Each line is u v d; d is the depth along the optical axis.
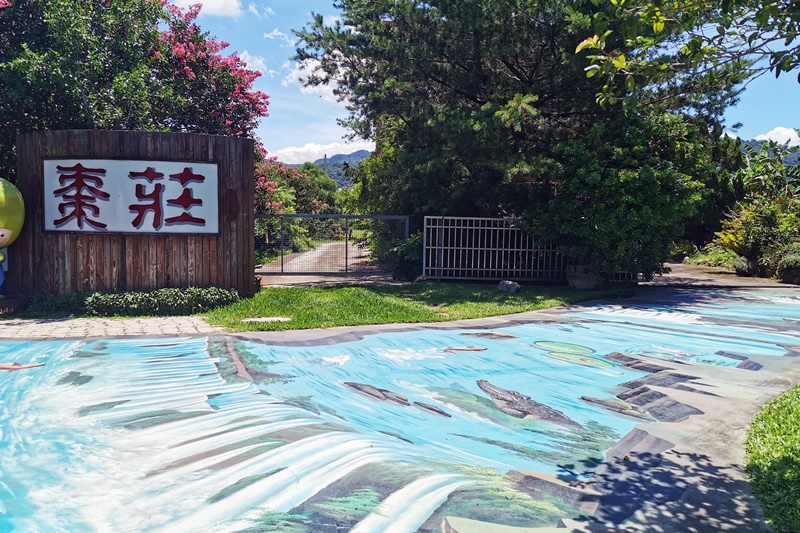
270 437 4.74
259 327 9.11
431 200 15.77
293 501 3.65
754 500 3.74
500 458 4.44
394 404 5.70
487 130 13.32
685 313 11.16
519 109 12.80
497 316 10.74
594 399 5.94
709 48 4.45
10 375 6.39
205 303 10.59
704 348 8.28
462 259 16.17
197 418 5.16
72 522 3.35
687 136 14.19
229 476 3.99
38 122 13.16
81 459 4.24
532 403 5.80
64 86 12.08
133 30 14.16
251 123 19.22
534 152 14.62
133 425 4.96
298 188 32.47
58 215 10.46
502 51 13.89
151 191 10.65
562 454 4.53
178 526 3.31
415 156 14.92
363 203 22.91
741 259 18.59
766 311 11.48
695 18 4.28
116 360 7.09
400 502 3.66
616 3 4.15
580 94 14.62
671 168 13.08
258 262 17.31
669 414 5.51
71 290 10.51
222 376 6.51
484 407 5.66
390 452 4.50
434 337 8.79
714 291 14.56
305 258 17.48
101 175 10.45
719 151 23.17
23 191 10.63
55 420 5.05
